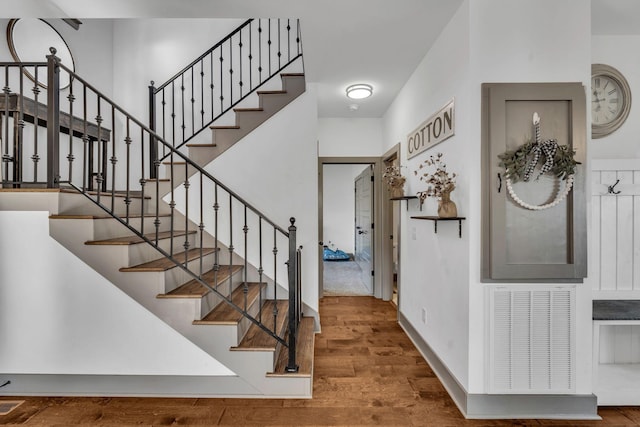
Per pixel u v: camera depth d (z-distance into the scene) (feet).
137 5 7.31
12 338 7.28
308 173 11.10
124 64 14.05
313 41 8.59
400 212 11.87
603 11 7.41
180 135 14.10
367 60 9.61
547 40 6.70
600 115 8.54
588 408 6.68
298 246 11.16
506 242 6.68
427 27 7.93
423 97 9.53
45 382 7.35
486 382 6.73
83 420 6.53
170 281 7.63
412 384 7.91
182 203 11.00
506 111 6.70
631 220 8.16
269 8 7.28
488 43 6.69
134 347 7.33
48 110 7.36
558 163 6.51
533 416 6.69
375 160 15.19
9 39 10.08
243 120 11.10
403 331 11.27
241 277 10.88
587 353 6.75
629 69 8.48
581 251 6.63
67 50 11.83
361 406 7.04
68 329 7.29
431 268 8.85
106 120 13.66
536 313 6.73
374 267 15.55
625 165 8.11
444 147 8.02
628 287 8.19
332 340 10.49
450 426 6.42
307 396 7.32
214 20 14.15
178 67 14.11
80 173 12.37
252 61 14.11
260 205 11.12
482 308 6.75
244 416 6.70
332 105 13.52
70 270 7.23
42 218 7.23
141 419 6.57
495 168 6.61
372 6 7.12
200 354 7.38
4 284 7.24
